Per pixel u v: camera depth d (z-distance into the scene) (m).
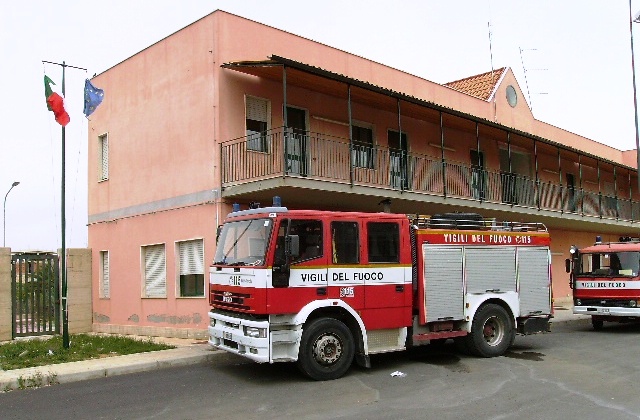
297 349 9.41
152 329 16.69
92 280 19.31
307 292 9.59
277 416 7.57
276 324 9.40
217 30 15.18
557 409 7.71
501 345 11.91
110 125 19.23
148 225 17.16
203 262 15.13
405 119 19.89
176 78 16.45
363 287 10.16
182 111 16.16
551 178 27.94
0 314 15.70
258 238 9.65
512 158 25.61
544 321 12.70
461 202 18.98
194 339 14.79
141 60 17.92
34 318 16.53
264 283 9.27
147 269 17.22
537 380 9.52
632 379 9.58
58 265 17.14
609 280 16.30
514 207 21.27
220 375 10.30
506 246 12.23
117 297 18.22
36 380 9.84
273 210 9.65
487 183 22.03
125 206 18.20
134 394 8.98
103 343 13.84
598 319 16.92
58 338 15.19
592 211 27.20
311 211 9.85
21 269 16.38
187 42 16.12
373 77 19.22
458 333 11.31
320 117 16.98
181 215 15.91
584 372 10.16
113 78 19.19
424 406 7.94
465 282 11.50
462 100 22.86
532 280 12.59
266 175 14.70
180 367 11.25
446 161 20.44
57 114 12.84
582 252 17.14
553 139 28.59
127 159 18.30
